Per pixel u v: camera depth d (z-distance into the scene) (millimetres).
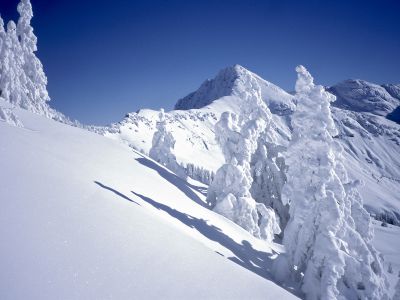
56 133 22375
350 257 16203
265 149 38281
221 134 31000
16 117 19953
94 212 7613
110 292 5184
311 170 18922
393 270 51000
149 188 18359
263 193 38062
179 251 7652
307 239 17562
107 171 16781
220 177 27859
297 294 16688
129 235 7258
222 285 7035
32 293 4461
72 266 5371
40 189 7578
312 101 19375
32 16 40719
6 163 8258
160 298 5590
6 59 34219
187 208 19547
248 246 20859
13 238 5355
